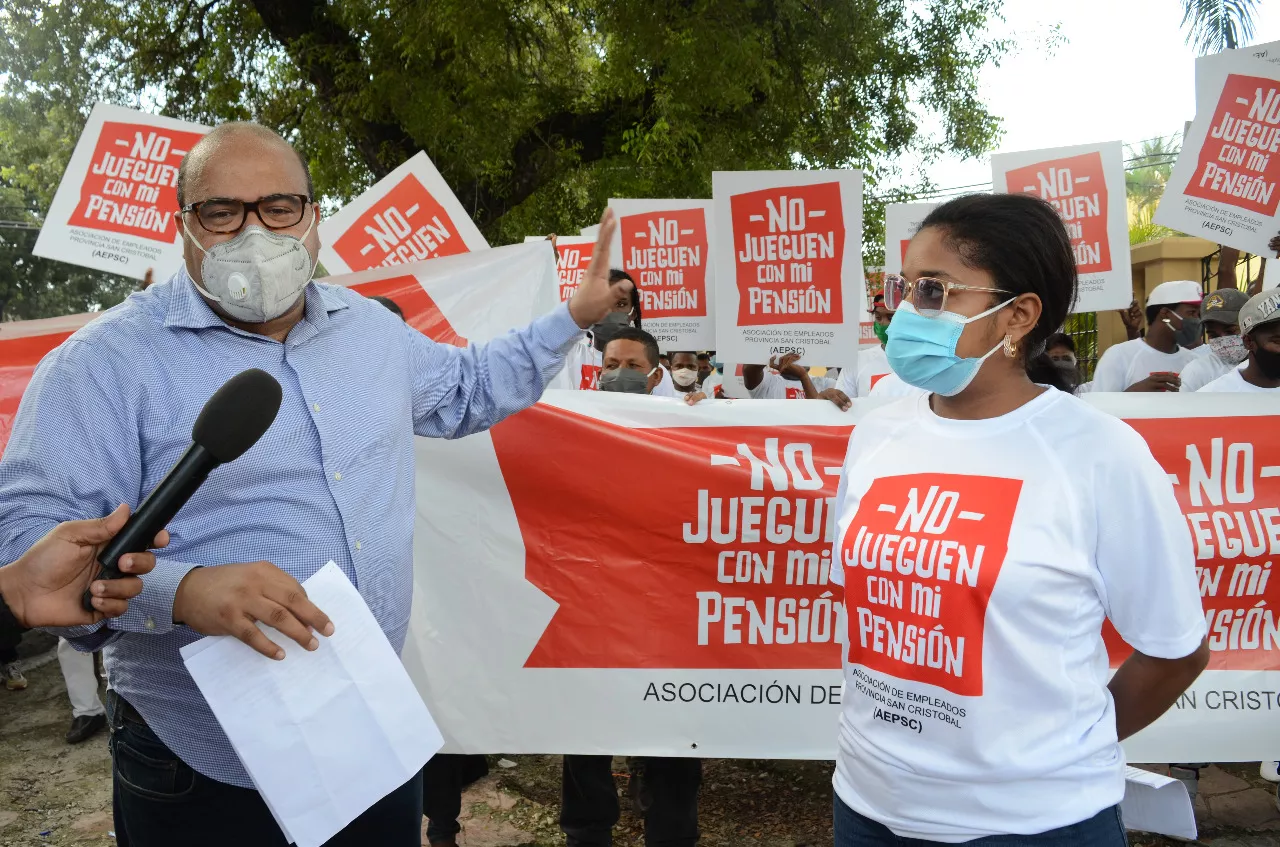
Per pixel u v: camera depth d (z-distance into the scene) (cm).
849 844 191
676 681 345
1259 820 397
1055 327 187
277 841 193
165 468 184
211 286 184
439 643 347
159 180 482
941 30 1434
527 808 420
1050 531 168
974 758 169
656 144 1227
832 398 348
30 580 139
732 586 345
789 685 343
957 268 183
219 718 164
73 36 1375
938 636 174
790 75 1354
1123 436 171
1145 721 185
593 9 1273
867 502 191
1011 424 179
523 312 452
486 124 1240
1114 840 171
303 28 1249
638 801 370
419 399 226
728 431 348
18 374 429
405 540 210
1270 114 456
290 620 162
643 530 346
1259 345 411
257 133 192
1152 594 170
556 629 346
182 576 163
